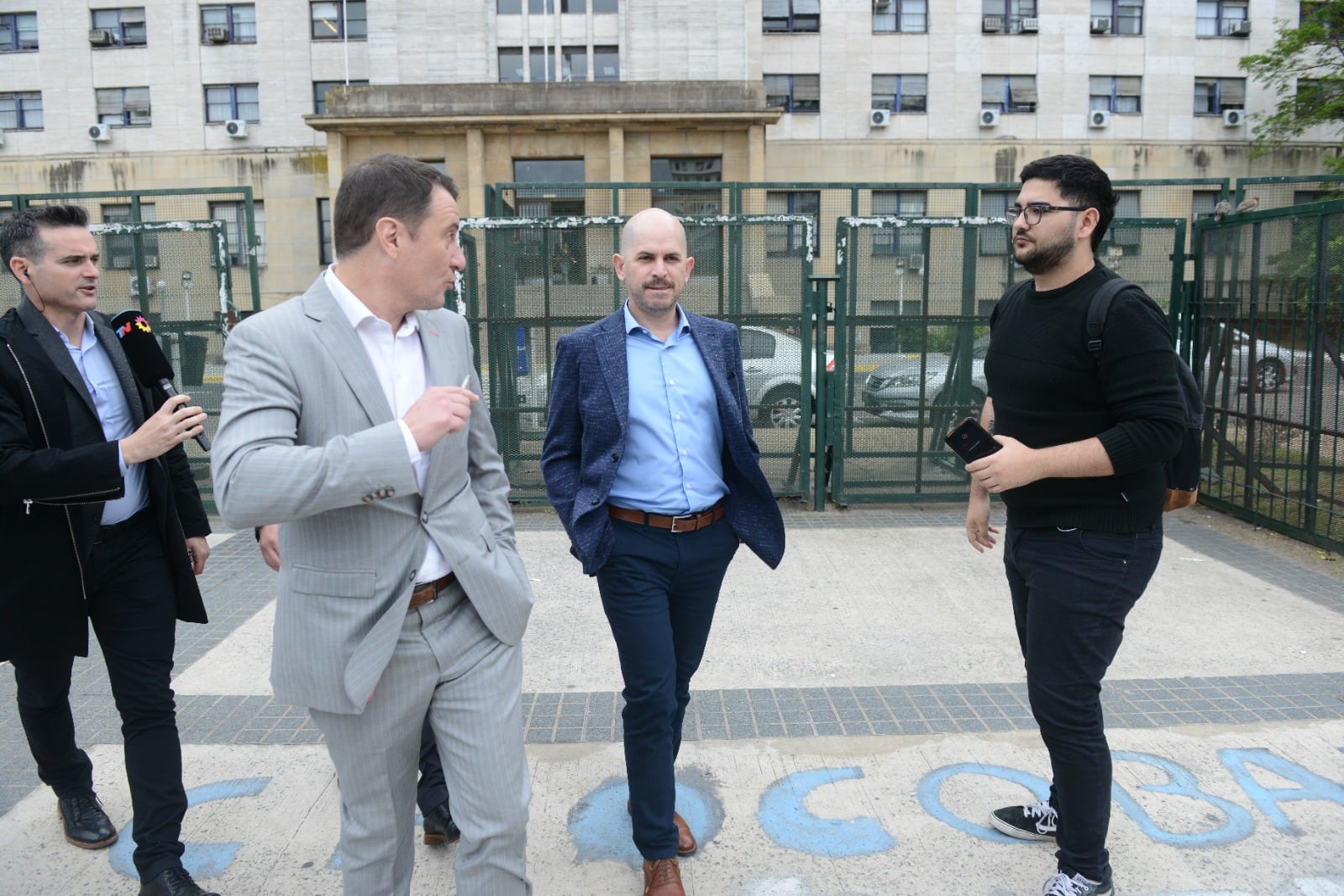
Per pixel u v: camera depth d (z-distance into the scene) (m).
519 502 7.08
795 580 5.28
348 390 1.76
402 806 1.95
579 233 6.75
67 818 2.75
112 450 2.19
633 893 2.51
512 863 1.85
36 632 2.35
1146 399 2.10
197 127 29.50
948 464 6.94
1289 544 5.95
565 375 2.57
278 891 2.54
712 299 6.77
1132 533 2.24
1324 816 2.83
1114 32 29.41
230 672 4.05
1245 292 6.43
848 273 6.74
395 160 1.78
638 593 2.46
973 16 29.08
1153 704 3.62
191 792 3.04
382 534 1.78
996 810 2.77
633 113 23.77
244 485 1.59
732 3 27.67
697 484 2.51
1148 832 2.75
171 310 6.95
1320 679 3.85
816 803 2.93
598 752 3.29
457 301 6.81
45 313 2.39
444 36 27.84
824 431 6.92
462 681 1.88
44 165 29.91
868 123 29.25
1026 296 2.38
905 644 4.30
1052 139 29.45
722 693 3.78
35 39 29.73
